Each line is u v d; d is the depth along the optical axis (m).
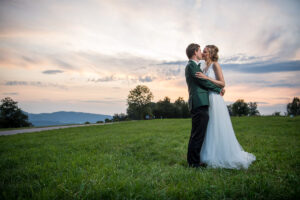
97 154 4.73
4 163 4.01
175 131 10.72
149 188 2.27
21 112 71.00
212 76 3.76
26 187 2.49
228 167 3.32
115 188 2.21
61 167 3.50
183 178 2.66
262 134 8.16
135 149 5.58
